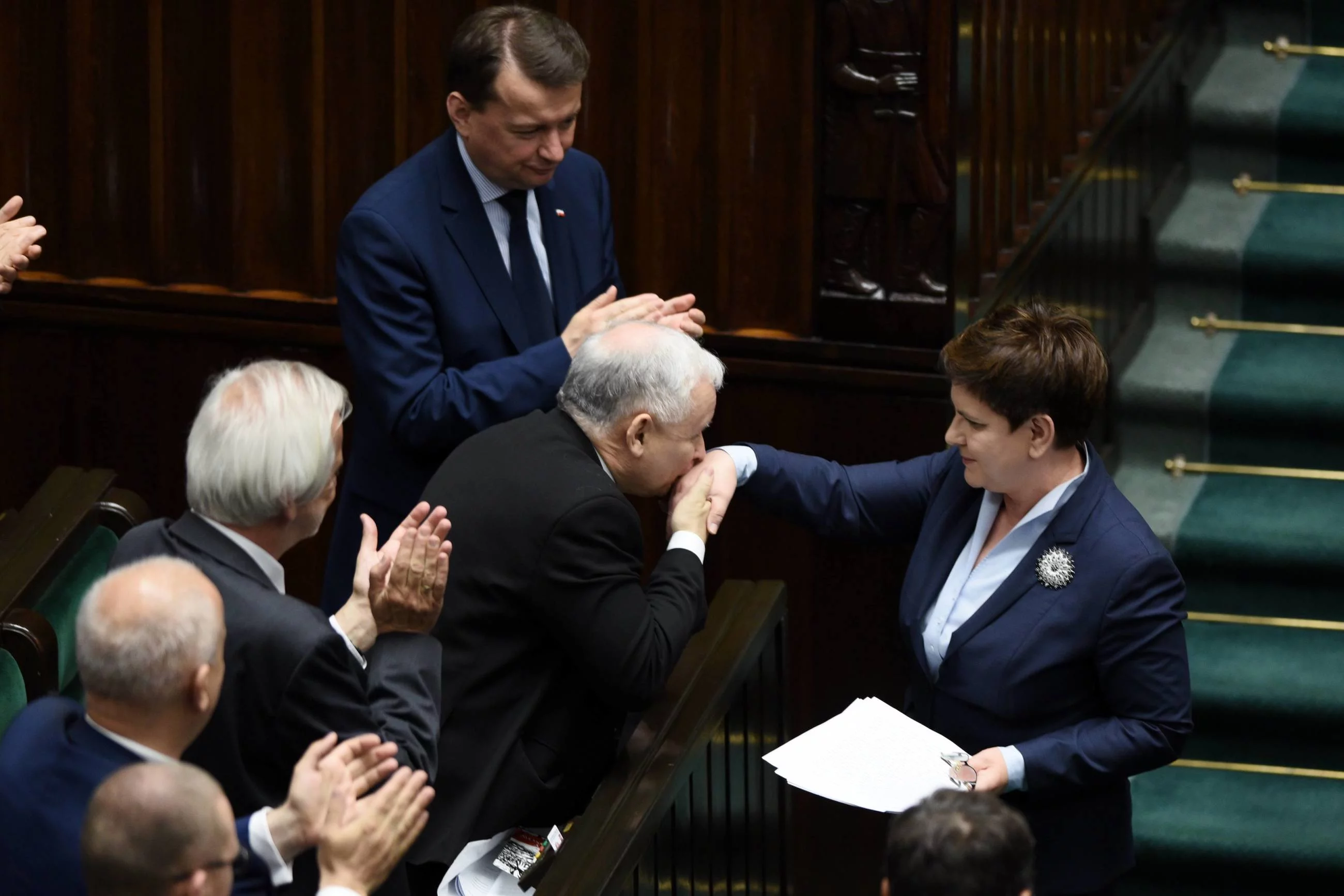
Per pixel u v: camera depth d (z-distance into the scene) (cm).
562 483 735
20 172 1248
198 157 1220
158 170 1223
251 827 568
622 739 824
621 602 725
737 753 814
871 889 1170
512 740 738
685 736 734
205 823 475
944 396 1103
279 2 1182
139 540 630
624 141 1148
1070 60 1255
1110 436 1280
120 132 1232
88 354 1266
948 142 1058
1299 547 1177
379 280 898
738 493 862
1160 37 1373
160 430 1268
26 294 1259
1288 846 1062
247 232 1220
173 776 480
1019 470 741
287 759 607
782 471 852
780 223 1117
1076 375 722
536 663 747
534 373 878
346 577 959
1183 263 1345
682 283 1152
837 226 1097
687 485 819
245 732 601
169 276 1241
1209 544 1188
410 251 899
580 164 977
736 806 817
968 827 478
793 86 1096
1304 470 1252
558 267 948
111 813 472
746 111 1108
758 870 848
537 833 782
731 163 1118
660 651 732
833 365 1117
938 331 1085
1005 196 1157
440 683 696
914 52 1054
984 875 472
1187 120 1413
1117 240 1310
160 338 1253
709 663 789
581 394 766
